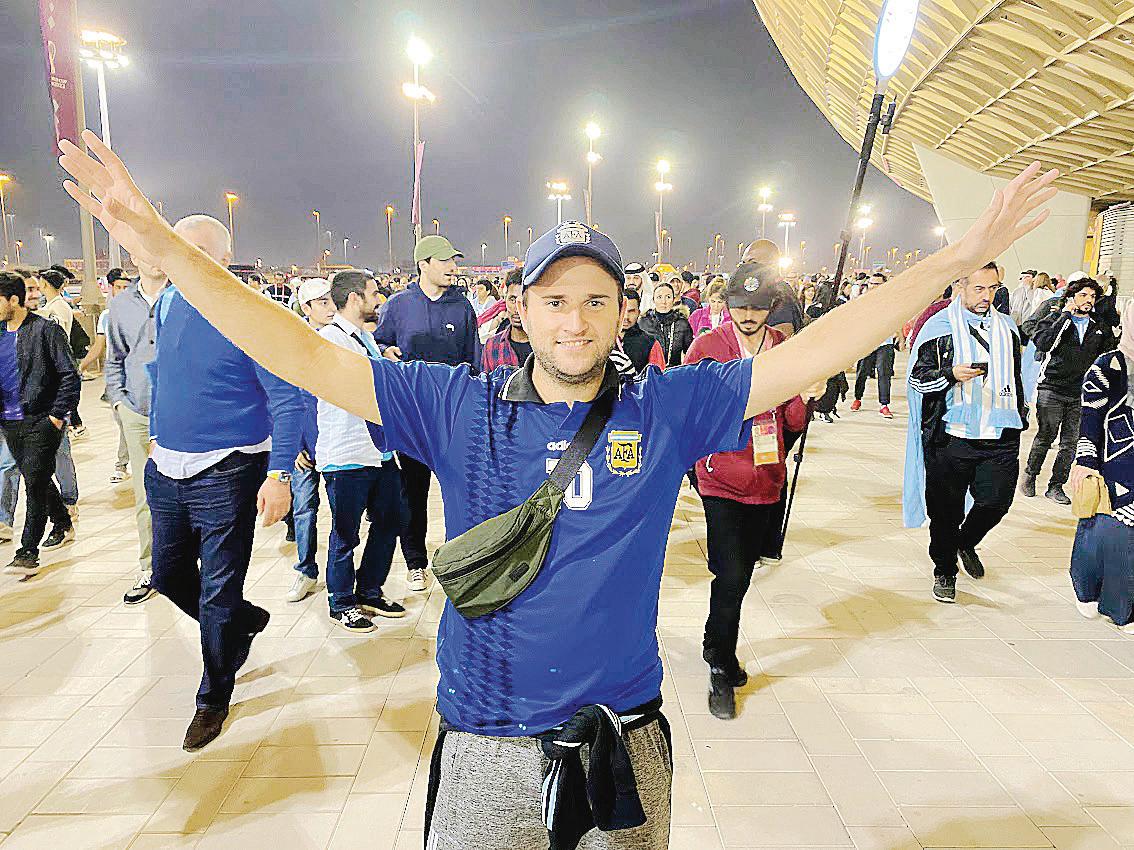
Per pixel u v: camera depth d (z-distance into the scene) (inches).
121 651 157.1
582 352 57.1
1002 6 485.7
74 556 210.8
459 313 205.5
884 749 124.1
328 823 106.4
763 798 111.9
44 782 115.4
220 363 123.5
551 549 58.0
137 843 102.7
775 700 138.5
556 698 59.0
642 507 59.0
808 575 198.8
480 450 60.1
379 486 166.2
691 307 530.9
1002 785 115.3
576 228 56.6
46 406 194.5
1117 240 954.7
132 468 179.5
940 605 179.8
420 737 126.8
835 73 762.8
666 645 160.4
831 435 388.8
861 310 61.4
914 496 184.5
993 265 169.3
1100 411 158.9
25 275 321.7
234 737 126.6
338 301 165.6
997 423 170.6
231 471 126.0
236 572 128.8
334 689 141.9
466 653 60.2
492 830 60.0
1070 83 555.5
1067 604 180.2
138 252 56.2
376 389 61.3
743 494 131.9
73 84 412.2
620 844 62.6
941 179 877.8
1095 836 104.7
